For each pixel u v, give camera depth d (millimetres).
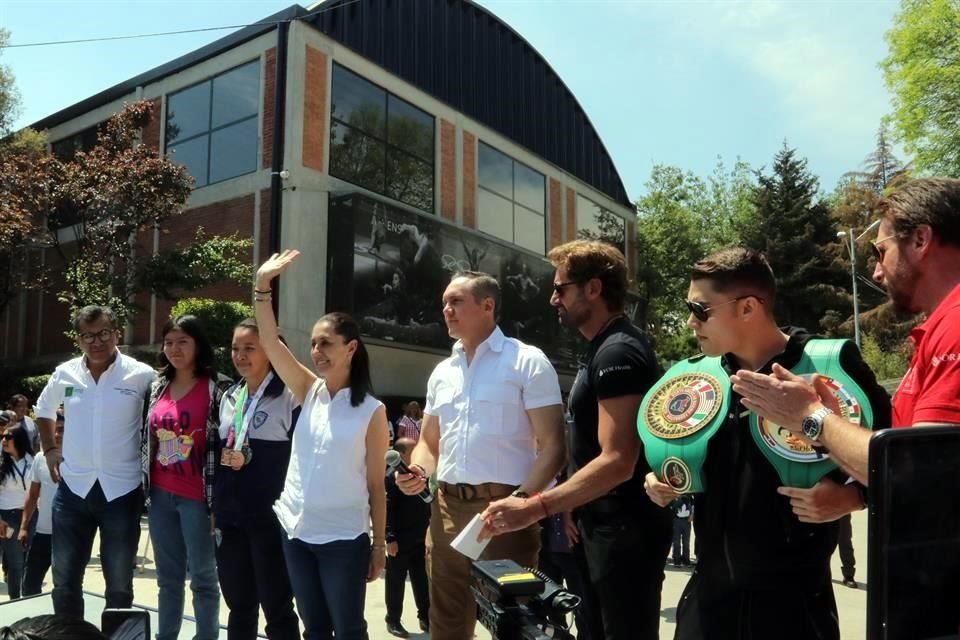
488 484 3279
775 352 2279
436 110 21172
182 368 4453
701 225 39906
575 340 24469
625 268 3146
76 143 21141
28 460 7238
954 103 22484
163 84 19391
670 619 6711
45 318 20984
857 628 6250
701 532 2322
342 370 3787
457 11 22984
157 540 4430
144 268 15609
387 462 3330
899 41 23469
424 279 18953
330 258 17219
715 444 2264
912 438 1475
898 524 1438
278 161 16875
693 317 2336
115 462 4504
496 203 23250
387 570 6152
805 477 2053
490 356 3434
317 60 17656
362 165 18656
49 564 5973
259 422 4098
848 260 36188
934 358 1778
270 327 4016
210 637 4355
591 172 29172
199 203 18250
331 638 3691
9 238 15586
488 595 2201
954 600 1459
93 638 1458
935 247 1962
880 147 52031
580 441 3072
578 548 3219
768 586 2160
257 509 4016
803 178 39406
